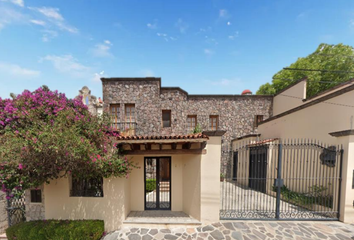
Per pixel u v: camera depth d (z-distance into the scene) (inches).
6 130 149.9
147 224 177.6
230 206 224.4
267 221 180.1
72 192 185.5
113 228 179.2
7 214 191.9
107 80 415.8
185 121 444.5
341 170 178.9
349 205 173.6
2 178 136.3
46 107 166.7
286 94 400.5
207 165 180.2
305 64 445.7
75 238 154.1
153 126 418.9
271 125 342.3
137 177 213.0
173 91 442.0
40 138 130.7
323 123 224.5
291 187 259.1
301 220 180.4
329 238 150.9
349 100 194.1
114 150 172.6
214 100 457.4
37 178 149.1
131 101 418.3
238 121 458.0
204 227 171.6
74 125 151.5
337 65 382.0
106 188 181.6
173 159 215.0
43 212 184.5
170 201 212.7
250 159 354.6
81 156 144.6
